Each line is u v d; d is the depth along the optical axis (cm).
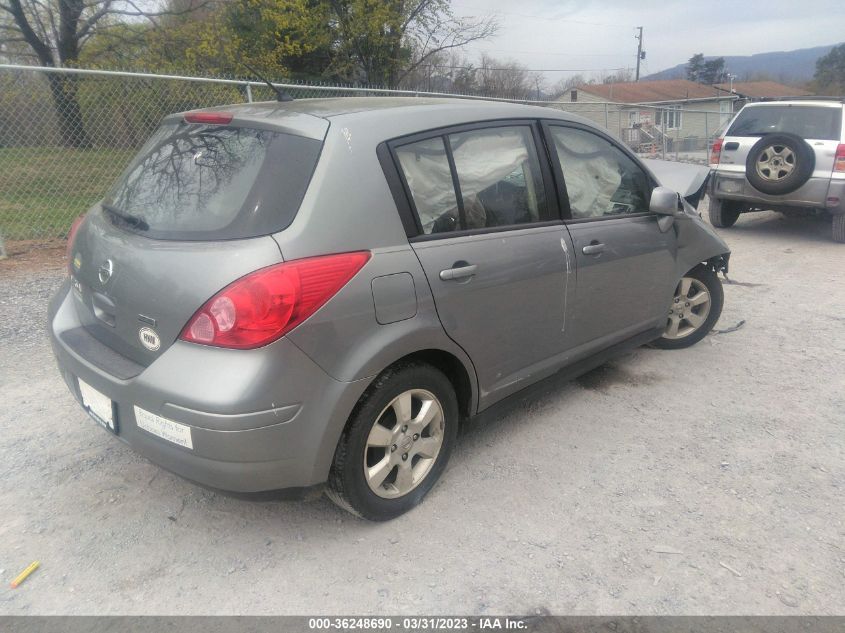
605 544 268
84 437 344
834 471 322
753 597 239
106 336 266
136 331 244
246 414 216
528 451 340
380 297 245
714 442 351
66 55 2141
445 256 271
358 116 263
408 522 280
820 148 837
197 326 221
